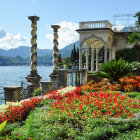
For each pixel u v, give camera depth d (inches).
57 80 523.8
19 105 282.5
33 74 540.1
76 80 565.9
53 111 256.2
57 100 323.6
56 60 622.2
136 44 860.6
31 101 311.9
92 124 216.4
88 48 916.0
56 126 208.1
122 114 251.0
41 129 202.5
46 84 426.0
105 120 224.1
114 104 284.0
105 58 830.5
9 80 1314.0
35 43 557.6
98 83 495.5
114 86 458.0
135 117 240.7
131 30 981.2
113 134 200.7
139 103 303.9
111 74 491.2
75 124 217.3
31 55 550.9
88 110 257.9
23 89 470.0
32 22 557.3
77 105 283.0
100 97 331.6
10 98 317.4
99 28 823.1
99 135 190.9
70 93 375.6
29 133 196.1
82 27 866.8
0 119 237.1
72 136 193.6
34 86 526.9
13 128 226.4
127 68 485.1
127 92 416.2
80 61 872.9
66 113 240.2
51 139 185.2
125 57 917.8
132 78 509.7
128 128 213.2
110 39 906.1
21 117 260.2
